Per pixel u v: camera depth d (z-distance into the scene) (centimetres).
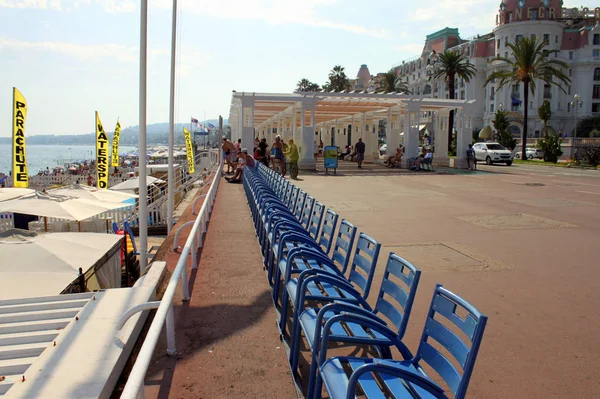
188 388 364
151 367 398
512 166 3541
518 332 486
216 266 698
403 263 354
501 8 8788
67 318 495
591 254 809
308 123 3678
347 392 256
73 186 1923
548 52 4434
